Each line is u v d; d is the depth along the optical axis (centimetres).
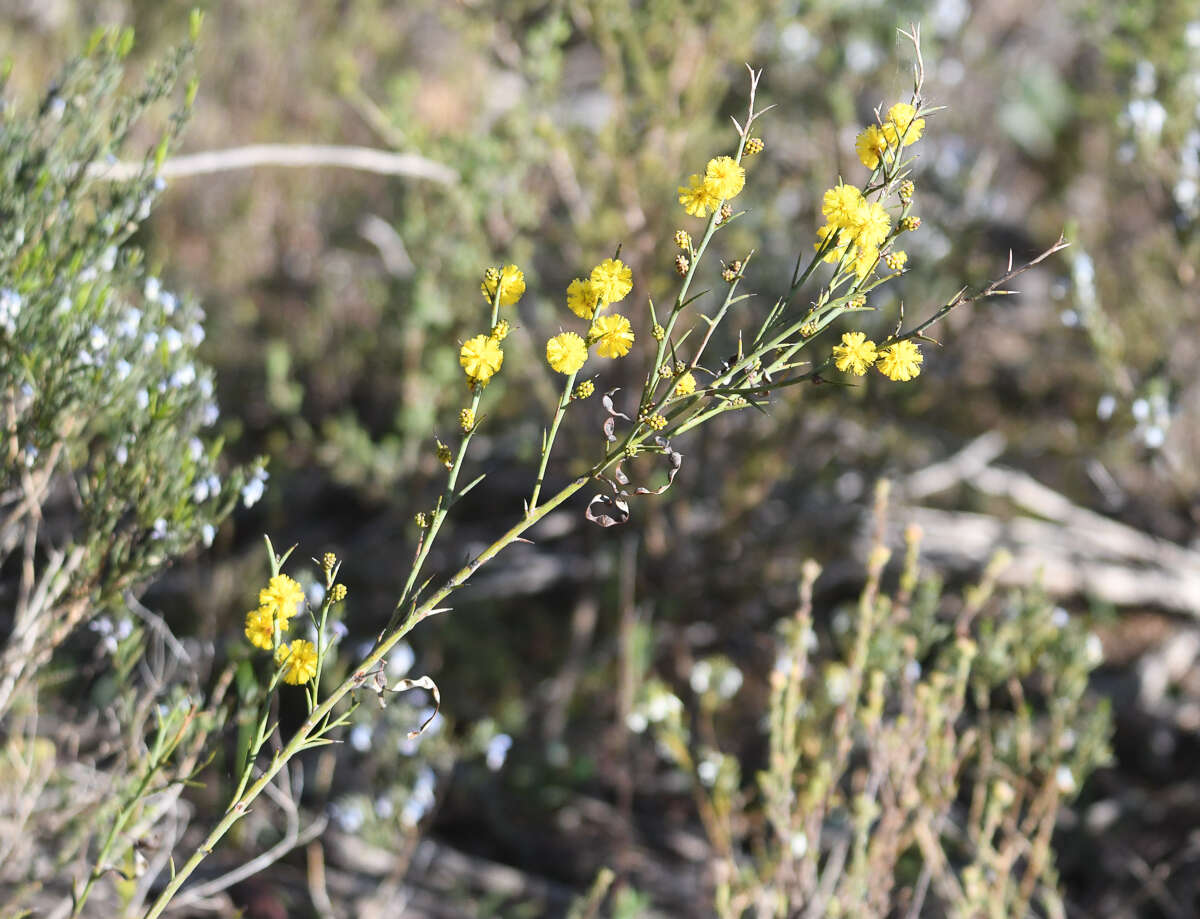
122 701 242
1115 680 438
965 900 271
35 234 217
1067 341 543
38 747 284
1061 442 536
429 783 311
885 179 158
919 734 268
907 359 151
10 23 580
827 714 332
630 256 420
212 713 227
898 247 471
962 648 270
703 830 389
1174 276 467
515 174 425
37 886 243
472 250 421
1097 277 543
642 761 408
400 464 449
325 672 317
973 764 368
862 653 272
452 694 423
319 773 340
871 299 463
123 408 216
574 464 440
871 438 488
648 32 412
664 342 151
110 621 244
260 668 273
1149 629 472
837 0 464
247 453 508
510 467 486
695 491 472
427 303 426
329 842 334
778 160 500
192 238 599
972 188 491
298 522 489
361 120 638
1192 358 486
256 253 589
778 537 461
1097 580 472
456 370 436
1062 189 621
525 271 430
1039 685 410
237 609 412
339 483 489
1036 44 678
